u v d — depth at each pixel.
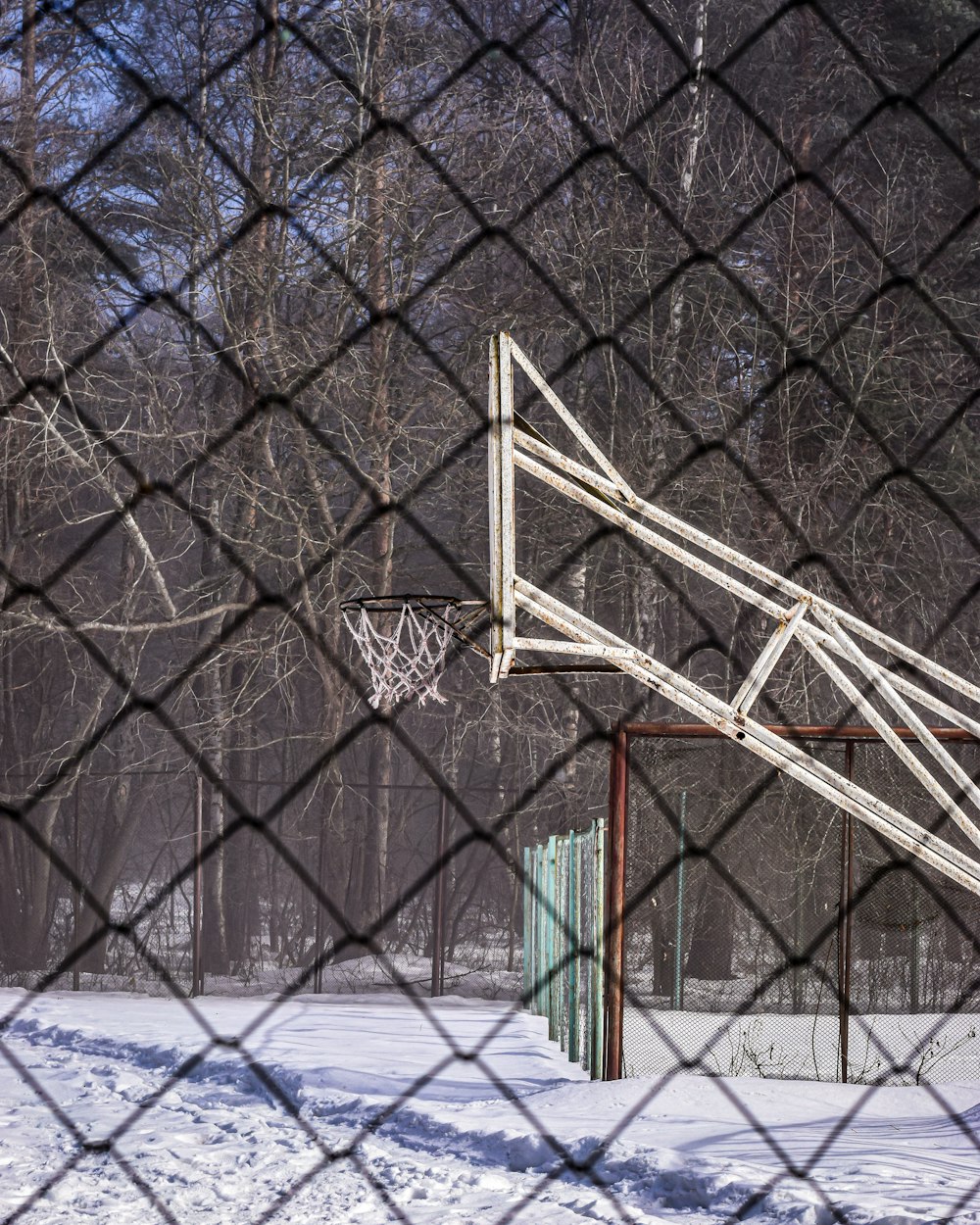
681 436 17.83
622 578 18.56
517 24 17.02
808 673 16.77
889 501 17.75
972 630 18.09
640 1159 7.07
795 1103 8.41
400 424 18.67
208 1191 7.27
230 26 17.84
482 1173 7.46
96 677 22.50
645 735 9.15
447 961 22.39
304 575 18.73
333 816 21.83
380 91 16.77
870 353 16.83
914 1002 13.31
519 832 21.89
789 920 14.92
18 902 23.17
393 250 18.11
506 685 20.25
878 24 18.69
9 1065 11.27
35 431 18.44
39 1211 6.83
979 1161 6.97
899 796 13.96
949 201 18.53
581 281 17.16
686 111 17.11
